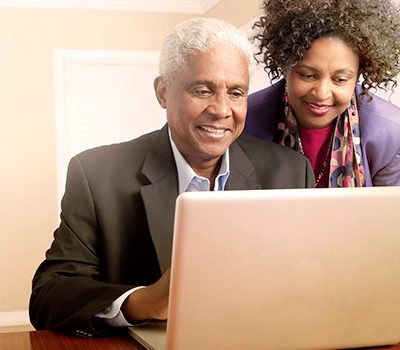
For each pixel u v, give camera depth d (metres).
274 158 1.52
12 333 1.19
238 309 0.94
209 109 1.30
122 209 1.38
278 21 1.62
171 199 1.39
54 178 4.39
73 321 1.15
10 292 4.35
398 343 1.09
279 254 0.93
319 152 1.78
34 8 4.34
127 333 1.18
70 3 4.38
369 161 1.80
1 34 4.30
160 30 4.56
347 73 1.58
